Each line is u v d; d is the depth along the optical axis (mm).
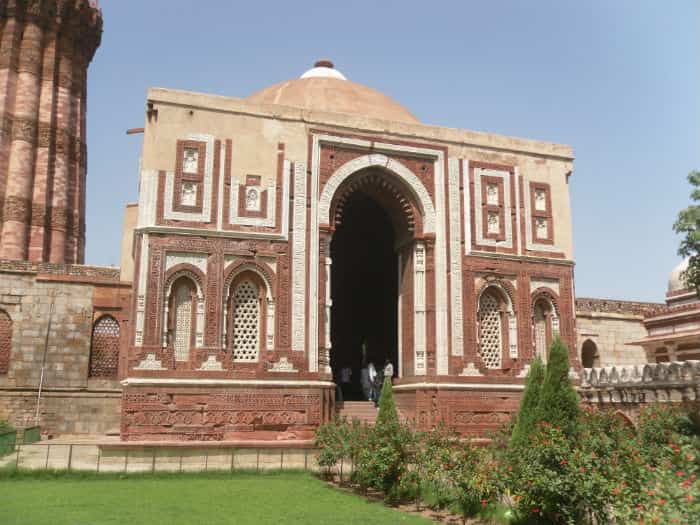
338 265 24406
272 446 14953
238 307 16375
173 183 16094
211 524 9219
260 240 16453
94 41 34344
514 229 18969
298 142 17250
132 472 13469
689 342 23094
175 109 16406
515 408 17734
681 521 6590
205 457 14594
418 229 18125
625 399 17422
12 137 29719
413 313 17953
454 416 17156
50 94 31156
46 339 21172
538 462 9297
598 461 8711
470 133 19000
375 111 19578
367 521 9844
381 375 19953
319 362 16453
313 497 11781
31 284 21344
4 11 30734
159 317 15391
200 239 16016
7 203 28922
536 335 19000
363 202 22047
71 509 9875
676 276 26828
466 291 18047
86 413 21156
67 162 31516
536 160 19625
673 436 11906
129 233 22875
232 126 16781
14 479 12828
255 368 15914
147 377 15070
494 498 9977
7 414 20500
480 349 17984
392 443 12125
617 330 27578
